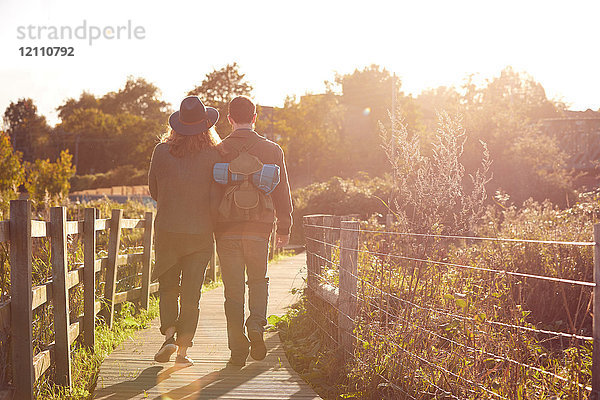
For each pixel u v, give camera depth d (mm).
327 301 5562
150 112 130875
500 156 28859
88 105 134000
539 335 5996
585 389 3178
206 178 4629
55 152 112688
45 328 4824
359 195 28109
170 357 5207
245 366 4918
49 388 4328
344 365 4871
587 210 10289
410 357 4211
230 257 4691
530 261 7055
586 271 6801
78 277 5293
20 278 3801
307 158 70312
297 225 27750
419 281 5145
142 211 20406
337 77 87062
